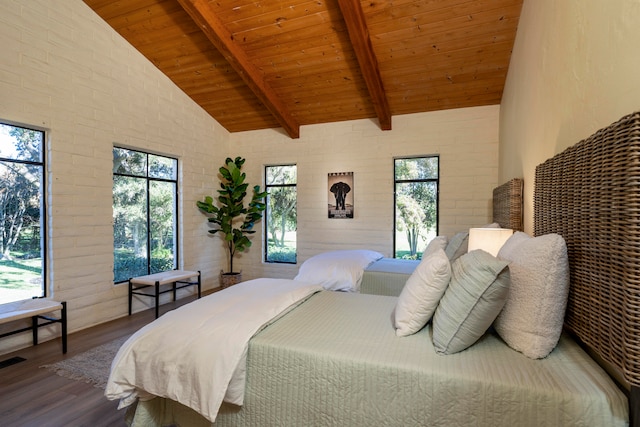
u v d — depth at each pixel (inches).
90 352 108.0
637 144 32.5
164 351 56.4
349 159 186.4
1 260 108.9
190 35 142.5
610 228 37.5
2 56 104.3
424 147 169.6
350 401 49.0
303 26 130.4
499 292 47.8
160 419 61.5
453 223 164.7
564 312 47.8
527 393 40.0
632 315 32.9
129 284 148.8
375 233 181.0
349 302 81.0
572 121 57.6
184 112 180.2
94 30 133.1
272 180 210.5
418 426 45.1
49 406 78.2
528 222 92.3
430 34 125.1
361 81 155.9
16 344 109.7
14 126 111.2
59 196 121.3
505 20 114.8
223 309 66.2
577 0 55.3
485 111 158.1
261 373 54.8
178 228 180.1
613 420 36.8
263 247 209.8
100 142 135.9
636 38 36.9
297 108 181.9
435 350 51.5
